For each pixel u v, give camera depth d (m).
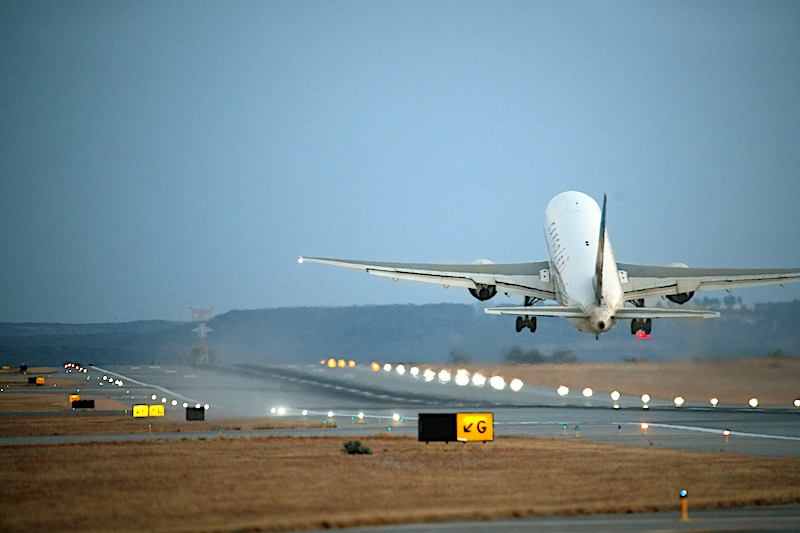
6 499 118.81
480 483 129.12
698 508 112.44
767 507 113.94
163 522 102.69
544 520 104.44
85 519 104.81
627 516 107.19
